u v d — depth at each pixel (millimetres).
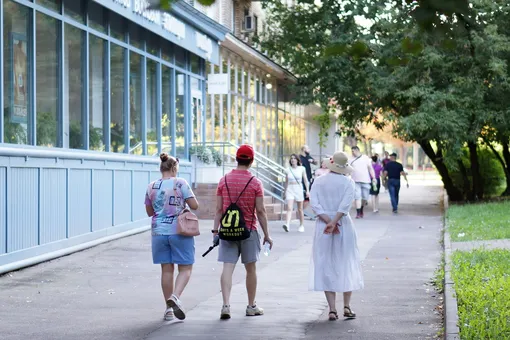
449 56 31859
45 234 17625
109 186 21750
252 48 38062
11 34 16516
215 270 16297
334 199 11359
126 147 23562
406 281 14555
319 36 32906
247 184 11367
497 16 31281
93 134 21094
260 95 44531
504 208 30719
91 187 20422
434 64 32312
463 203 37719
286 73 47125
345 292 11297
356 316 11375
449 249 18312
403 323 10828
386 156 54469
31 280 14945
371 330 10383
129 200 23406
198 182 30328
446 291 12375
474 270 14484
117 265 17031
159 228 11320
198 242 21828
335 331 10359
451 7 4418
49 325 10828
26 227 16688
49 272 15969
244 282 14719
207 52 31438
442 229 24875
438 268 16156
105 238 21219
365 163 31047
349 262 11250
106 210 21516
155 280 14969
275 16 36438
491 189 44875
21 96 16938
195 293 13453
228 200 11398
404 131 33875
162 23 25547
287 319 11219
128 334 10227
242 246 11430
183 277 11297
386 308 11961
